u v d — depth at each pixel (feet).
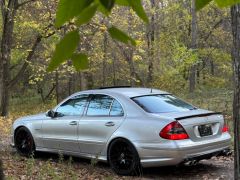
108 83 114.83
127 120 25.77
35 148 31.50
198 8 3.81
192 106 27.58
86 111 28.55
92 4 3.59
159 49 110.22
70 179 24.89
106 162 27.04
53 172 26.12
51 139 30.32
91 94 28.84
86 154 28.19
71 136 28.99
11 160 30.68
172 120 24.08
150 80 109.81
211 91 97.66
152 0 103.81
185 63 89.66
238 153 17.34
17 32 79.87
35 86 125.39
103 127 26.91
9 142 39.81
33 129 31.50
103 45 94.94
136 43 4.20
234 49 16.83
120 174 25.86
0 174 14.56
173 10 112.27
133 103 26.22
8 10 64.34
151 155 24.41
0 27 77.15
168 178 25.26
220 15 121.70
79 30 3.71
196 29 113.80
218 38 127.13
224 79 123.54
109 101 27.53
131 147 25.13
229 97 75.97
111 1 3.58
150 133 24.49
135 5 3.84
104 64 106.22
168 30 118.01
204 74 124.57
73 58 3.95
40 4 67.97
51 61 3.71
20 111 84.74
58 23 3.65
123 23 78.38
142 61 110.52
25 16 73.36
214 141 25.49
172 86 106.73
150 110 25.66
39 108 93.56
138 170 25.26
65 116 29.78
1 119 61.82
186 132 24.27
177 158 23.81
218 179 24.93
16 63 87.25
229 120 46.09
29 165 27.35
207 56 122.11
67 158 31.24
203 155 24.82
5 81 67.00
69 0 3.58
